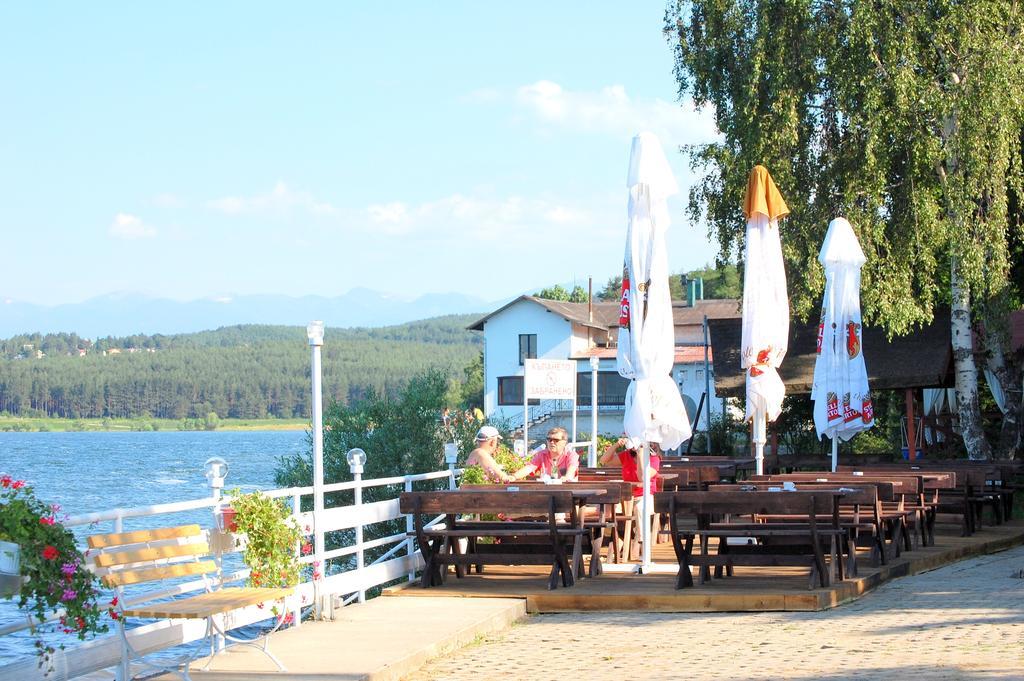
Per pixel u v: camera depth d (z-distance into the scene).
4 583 7.25
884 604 11.16
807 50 27.58
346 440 30.05
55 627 8.84
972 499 17.89
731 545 13.31
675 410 13.19
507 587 12.28
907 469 18.80
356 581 12.04
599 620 11.12
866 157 26.52
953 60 26.80
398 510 13.28
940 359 29.75
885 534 15.06
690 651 9.30
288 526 10.18
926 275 28.16
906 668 8.12
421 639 9.72
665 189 13.10
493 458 15.84
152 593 9.23
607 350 70.38
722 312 68.00
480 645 10.16
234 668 8.77
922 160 26.98
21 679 7.51
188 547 9.25
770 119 28.16
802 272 28.22
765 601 11.12
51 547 7.32
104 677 9.26
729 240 31.88
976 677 7.64
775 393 15.61
